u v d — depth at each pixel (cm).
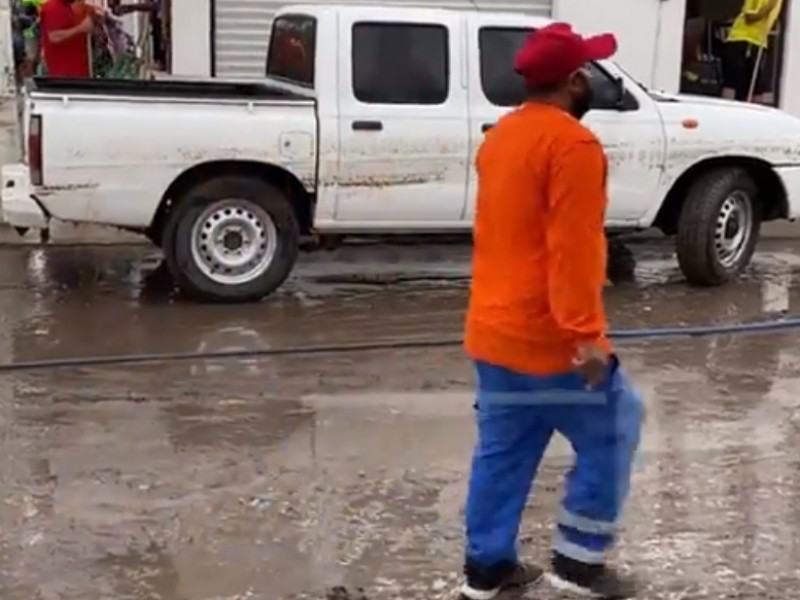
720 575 446
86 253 1006
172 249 827
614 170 889
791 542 476
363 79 833
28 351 716
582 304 374
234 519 488
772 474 547
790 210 944
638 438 407
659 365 716
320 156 826
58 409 616
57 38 1075
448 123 846
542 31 393
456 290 905
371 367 700
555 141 374
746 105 947
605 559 434
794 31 1291
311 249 915
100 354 712
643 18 1261
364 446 572
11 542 462
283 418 609
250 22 1204
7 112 1566
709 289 930
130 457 552
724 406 642
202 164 812
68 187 786
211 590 428
